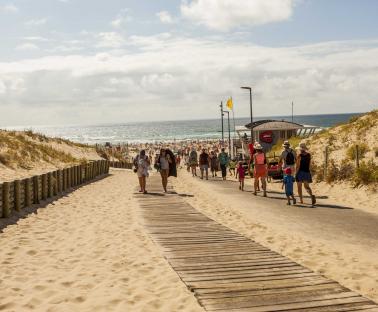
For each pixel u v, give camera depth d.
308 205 14.57
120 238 9.89
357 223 11.45
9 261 8.08
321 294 6.10
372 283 6.59
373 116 23.59
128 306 5.82
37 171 23.52
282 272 7.17
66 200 16.22
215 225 11.40
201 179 26.66
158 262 7.88
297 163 14.56
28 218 12.47
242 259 8.02
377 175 15.68
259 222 11.77
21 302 6.03
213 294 6.15
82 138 184.75
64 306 5.86
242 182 19.73
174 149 80.94
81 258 8.27
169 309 5.68
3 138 26.94
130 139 169.38
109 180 25.91
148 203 15.44
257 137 40.88
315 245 9.09
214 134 178.62
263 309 5.57
